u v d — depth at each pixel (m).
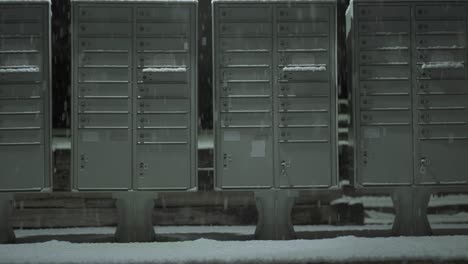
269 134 6.40
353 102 6.45
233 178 6.39
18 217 7.55
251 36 6.38
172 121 6.35
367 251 5.71
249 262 5.59
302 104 6.39
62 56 7.80
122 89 6.32
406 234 6.47
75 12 6.27
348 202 7.76
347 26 6.94
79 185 6.28
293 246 5.91
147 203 6.38
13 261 5.49
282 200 6.43
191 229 7.41
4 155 6.24
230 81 6.37
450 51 6.41
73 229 7.45
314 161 6.41
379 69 6.42
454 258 5.62
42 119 6.28
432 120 6.42
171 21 6.34
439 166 6.41
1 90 6.23
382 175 6.45
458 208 7.77
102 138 6.30
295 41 6.39
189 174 6.36
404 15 6.41
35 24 6.27
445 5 6.40
